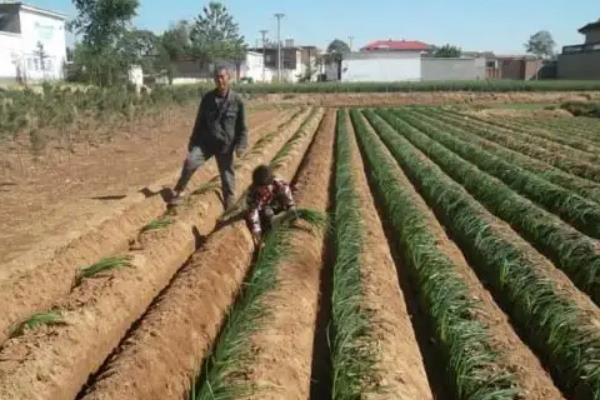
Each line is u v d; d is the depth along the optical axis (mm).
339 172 15961
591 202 12312
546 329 6852
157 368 5812
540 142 25062
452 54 124062
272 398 5121
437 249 8984
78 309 6637
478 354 5918
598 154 21781
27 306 7254
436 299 7301
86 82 49219
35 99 22000
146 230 9680
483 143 23297
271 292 7211
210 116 11031
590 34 88188
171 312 6668
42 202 12664
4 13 61750
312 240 9484
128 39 56656
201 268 7938
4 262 8531
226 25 91062
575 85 59719
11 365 5480
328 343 6598
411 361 6066
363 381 5340
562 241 9719
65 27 70062
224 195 11547
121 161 18734
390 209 12328
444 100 59500
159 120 29219
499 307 8164
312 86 61188
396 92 60938
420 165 17219
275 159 17891
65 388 5707
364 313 6613
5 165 16719
